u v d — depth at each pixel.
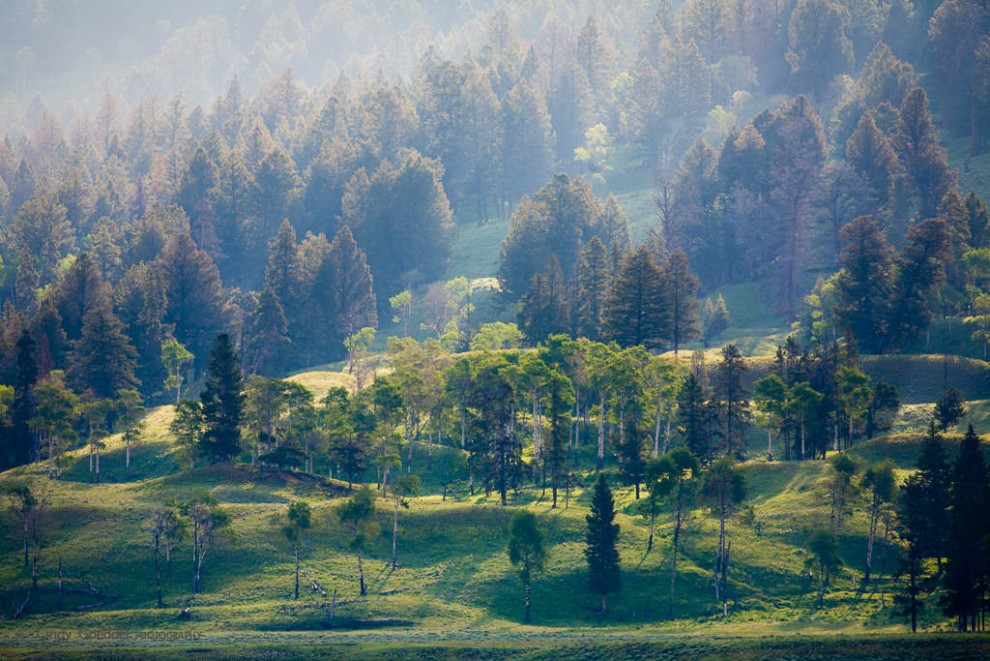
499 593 106.00
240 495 126.44
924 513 104.06
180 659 88.50
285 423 145.00
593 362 147.12
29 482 130.38
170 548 112.81
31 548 112.38
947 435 131.38
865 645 81.88
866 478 108.75
